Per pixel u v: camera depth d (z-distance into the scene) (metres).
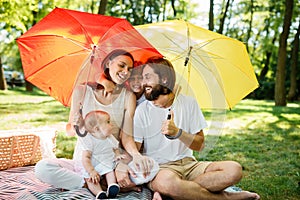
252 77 3.34
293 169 4.87
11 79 21.88
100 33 2.98
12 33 17.16
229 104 3.36
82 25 2.97
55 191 2.76
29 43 3.30
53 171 2.67
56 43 3.26
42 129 3.81
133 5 21.16
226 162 2.71
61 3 14.30
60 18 3.06
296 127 8.44
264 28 23.81
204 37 3.03
